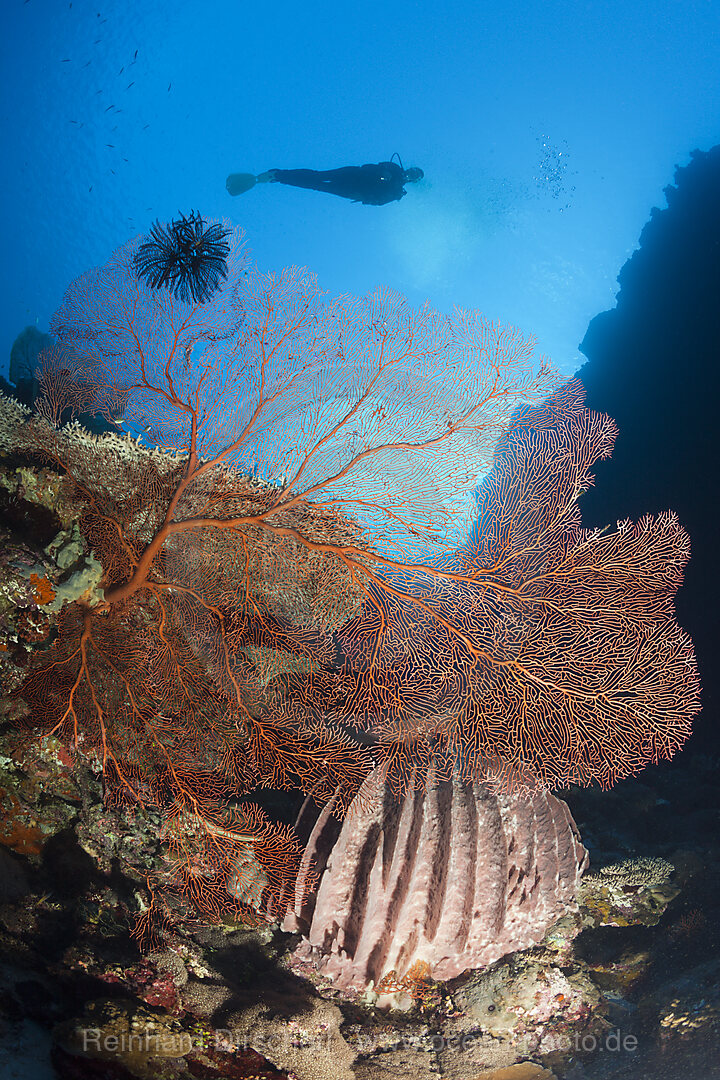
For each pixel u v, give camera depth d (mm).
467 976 4172
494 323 3930
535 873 4199
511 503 3814
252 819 4039
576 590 3742
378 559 3695
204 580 3938
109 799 4016
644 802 6965
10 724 3873
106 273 3939
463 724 3652
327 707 3902
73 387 4137
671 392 11219
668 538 3750
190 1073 3027
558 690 3623
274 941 4164
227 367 3961
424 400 3916
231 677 3895
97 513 4234
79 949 3312
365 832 3844
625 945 4914
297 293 4031
